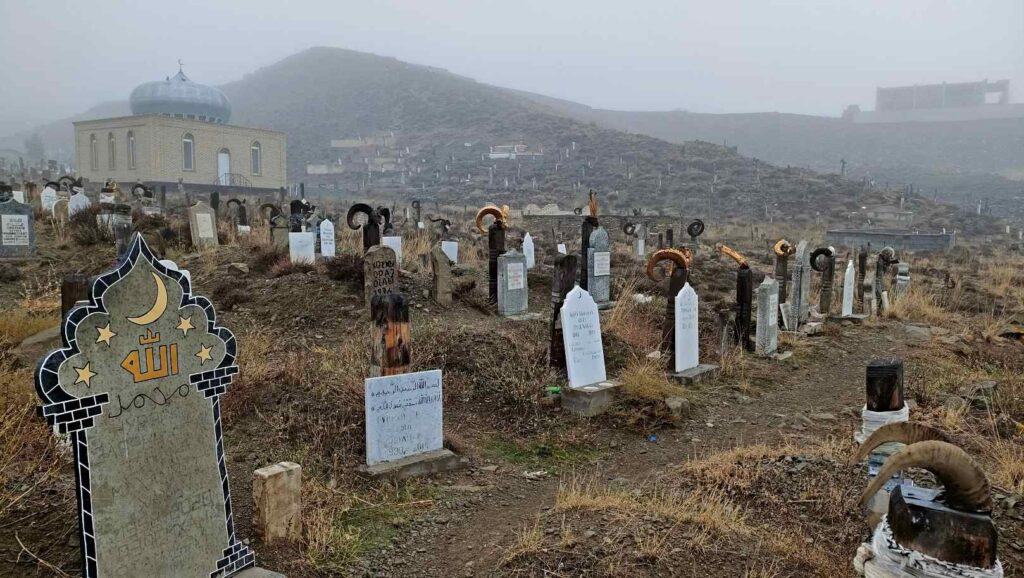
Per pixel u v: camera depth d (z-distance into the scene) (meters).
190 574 4.25
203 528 4.34
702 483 6.50
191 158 67.50
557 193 85.75
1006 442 8.01
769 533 5.54
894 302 19.03
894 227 62.78
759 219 68.62
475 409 8.68
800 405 10.10
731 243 44.16
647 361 10.75
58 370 3.61
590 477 7.02
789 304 15.41
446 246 19.52
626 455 7.79
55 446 5.87
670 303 10.73
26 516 4.95
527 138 126.94
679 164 96.81
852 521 5.78
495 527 5.72
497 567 4.86
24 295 13.48
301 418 7.27
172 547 4.16
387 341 7.10
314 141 147.62
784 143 190.50
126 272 3.91
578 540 5.08
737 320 13.10
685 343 10.86
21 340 9.55
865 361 13.16
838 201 76.81
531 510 6.07
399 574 4.93
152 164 64.06
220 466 4.45
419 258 18.22
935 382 10.99
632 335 12.13
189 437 4.26
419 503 6.10
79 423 3.71
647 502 5.94
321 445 6.82
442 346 9.97
